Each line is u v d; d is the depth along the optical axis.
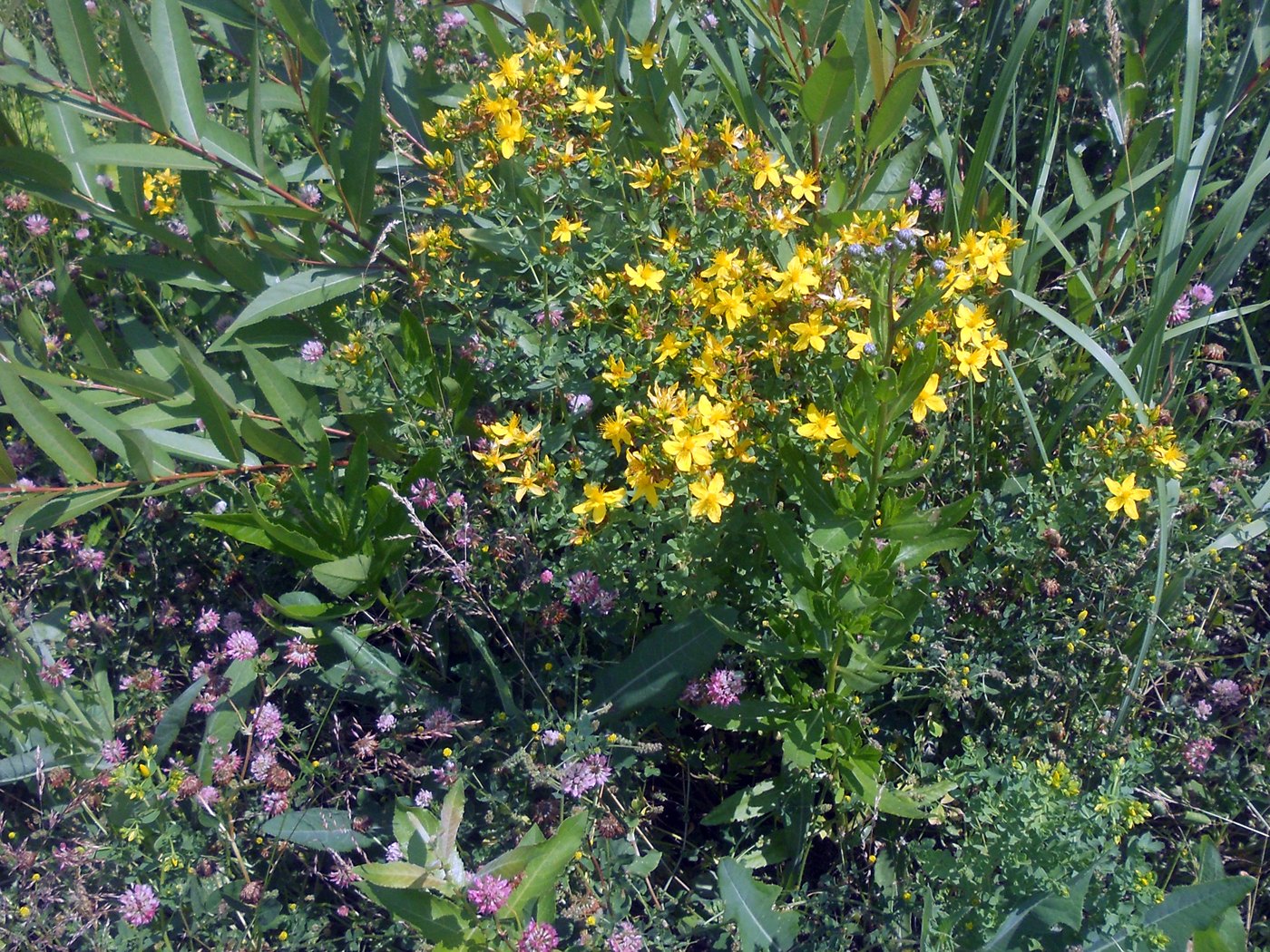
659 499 0.50
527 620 0.56
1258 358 0.65
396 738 0.54
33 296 0.77
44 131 0.90
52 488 0.57
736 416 0.48
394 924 0.48
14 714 0.55
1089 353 0.61
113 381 0.60
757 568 0.54
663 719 0.54
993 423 0.61
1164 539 0.51
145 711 0.59
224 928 0.50
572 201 0.60
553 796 0.51
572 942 0.48
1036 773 0.45
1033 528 0.55
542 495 0.53
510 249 0.61
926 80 0.64
